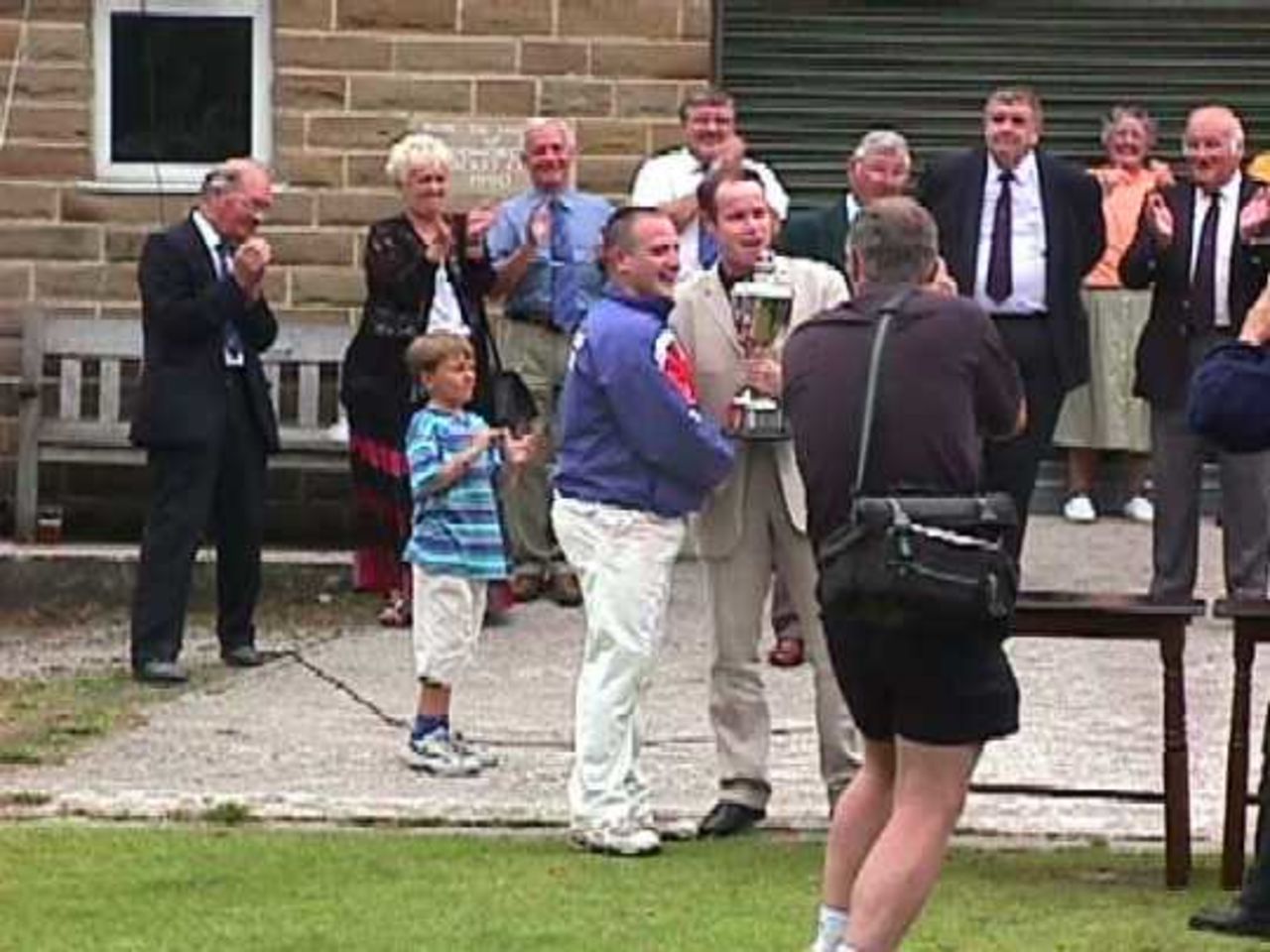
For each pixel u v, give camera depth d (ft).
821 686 54.54
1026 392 70.18
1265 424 47.24
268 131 85.71
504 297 79.10
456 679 67.41
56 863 51.72
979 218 70.69
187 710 67.00
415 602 61.41
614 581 52.85
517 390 76.79
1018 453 70.38
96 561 81.92
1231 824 51.08
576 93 85.61
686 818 56.03
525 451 61.41
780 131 88.74
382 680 70.85
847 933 42.16
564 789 58.90
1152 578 78.18
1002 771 60.18
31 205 85.30
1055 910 49.32
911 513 42.04
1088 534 87.66
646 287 52.75
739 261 54.60
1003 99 70.54
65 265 85.35
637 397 52.06
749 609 54.95
